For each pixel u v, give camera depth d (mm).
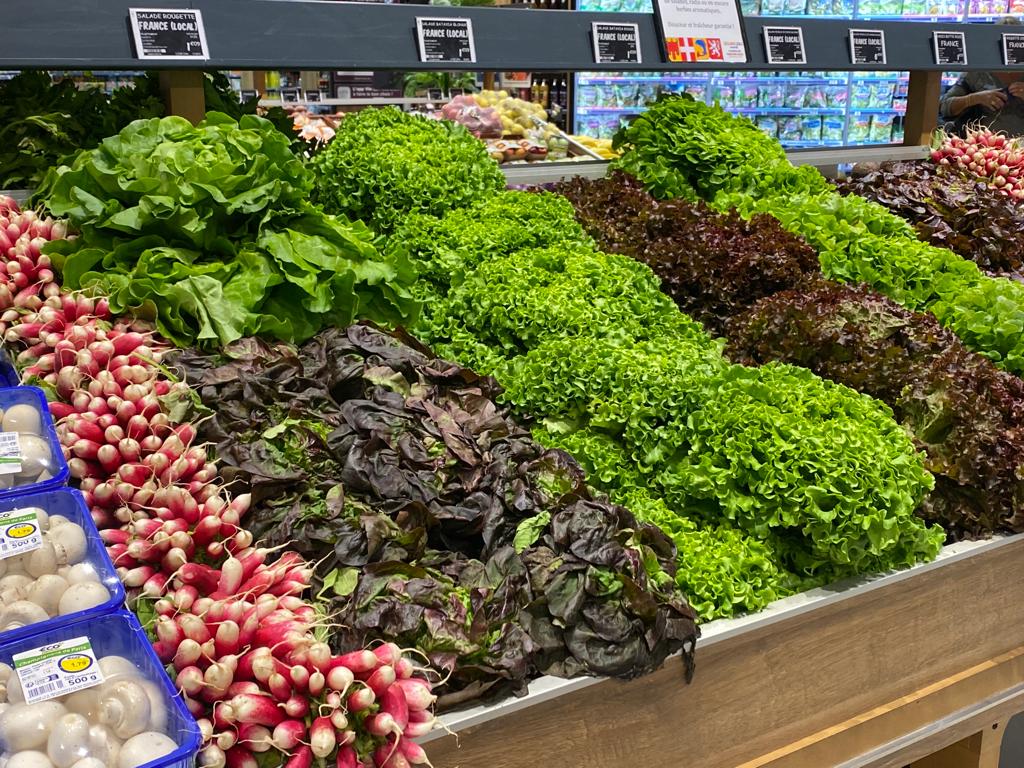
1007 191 5332
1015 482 2912
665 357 2941
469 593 2098
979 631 2967
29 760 1502
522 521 2354
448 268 3479
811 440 2547
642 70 3879
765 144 4672
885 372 3164
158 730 1598
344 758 1728
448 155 3920
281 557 2133
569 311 3162
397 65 3285
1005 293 3822
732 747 2451
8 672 1628
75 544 1953
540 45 3598
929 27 4801
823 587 2576
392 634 1968
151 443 2291
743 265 3705
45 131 3643
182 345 2738
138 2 2859
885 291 3986
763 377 2887
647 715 2242
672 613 2182
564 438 2900
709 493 2625
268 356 2742
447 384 2846
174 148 2928
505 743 2043
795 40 4305
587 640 2102
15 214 2875
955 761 3154
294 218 3113
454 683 1974
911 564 2701
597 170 4637
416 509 2273
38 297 2744
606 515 2275
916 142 5617
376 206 3758
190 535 2084
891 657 2738
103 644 1749
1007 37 5066
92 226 2857
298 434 2441
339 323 3057
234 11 3006
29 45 2705
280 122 4305
